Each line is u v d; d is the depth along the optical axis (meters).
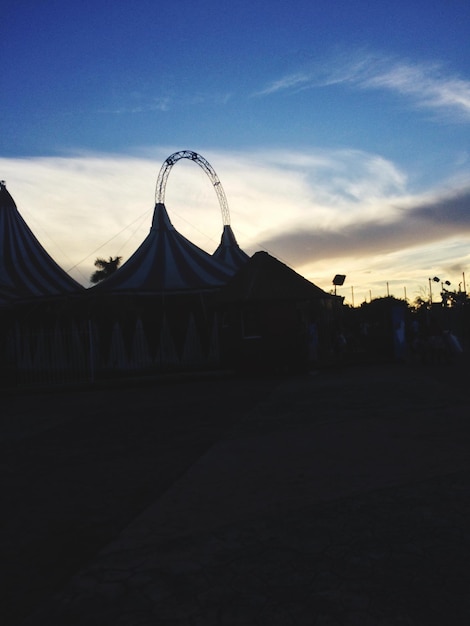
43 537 4.96
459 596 3.51
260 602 3.55
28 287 25.14
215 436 9.01
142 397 15.56
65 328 21.66
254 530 4.81
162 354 21.91
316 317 23.83
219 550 4.42
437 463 6.61
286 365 20.19
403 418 9.59
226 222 34.72
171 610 3.52
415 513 4.99
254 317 20.53
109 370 20.91
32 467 7.64
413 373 17.66
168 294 22.14
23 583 4.05
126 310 21.44
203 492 6.01
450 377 15.63
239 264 32.97
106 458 7.92
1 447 9.18
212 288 22.45
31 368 21.94
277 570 4.00
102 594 3.79
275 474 6.53
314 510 5.21
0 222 28.69
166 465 7.30
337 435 8.47
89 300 21.20
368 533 4.59
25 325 22.33
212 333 22.27
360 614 3.35
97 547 4.67
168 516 5.31
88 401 15.36
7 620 3.52
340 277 23.80
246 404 12.63
